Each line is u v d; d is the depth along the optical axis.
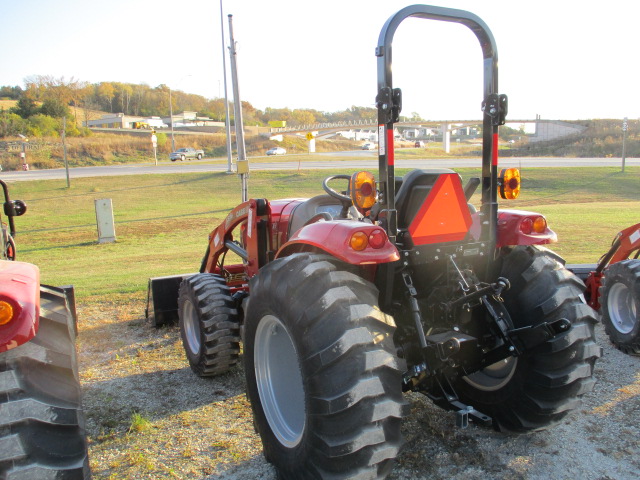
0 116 82.62
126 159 71.75
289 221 4.56
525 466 3.16
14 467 2.05
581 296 3.28
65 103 117.94
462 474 3.09
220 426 3.79
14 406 2.12
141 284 9.12
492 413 3.50
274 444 3.06
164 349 5.55
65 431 2.21
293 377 3.06
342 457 2.50
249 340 3.25
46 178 41.09
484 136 3.27
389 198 2.89
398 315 3.32
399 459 3.25
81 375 4.81
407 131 155.62
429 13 2.93
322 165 49.25
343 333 2.53
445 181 3.11
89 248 17.94
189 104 172.00
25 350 2.29
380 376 2.54
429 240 3.14
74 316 5.81
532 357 3.17
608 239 13.87
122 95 155.12
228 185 36.56
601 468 3.12
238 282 6.01
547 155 73.88
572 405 3.20
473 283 3.26
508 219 3.43
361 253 2.64
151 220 24.69
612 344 5.31
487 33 3.14
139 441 3.58
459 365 3.20
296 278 2.74
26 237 21.08
